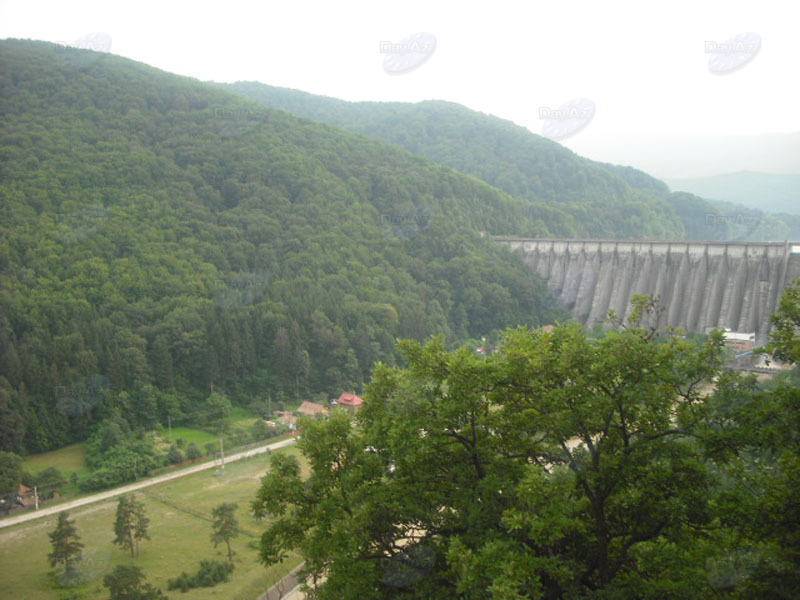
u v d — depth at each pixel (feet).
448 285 647.97
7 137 604.49
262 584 230.48
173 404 431.02
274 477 128.88
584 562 109.81
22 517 307.37
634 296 121.70
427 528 122.31
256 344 492.95
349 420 135.95
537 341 121.60
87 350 414.21
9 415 359.87
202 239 588.09
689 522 106.11
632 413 108.78
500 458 116.88
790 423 97.55
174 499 325.83
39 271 478.18
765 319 531.91
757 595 92.84
